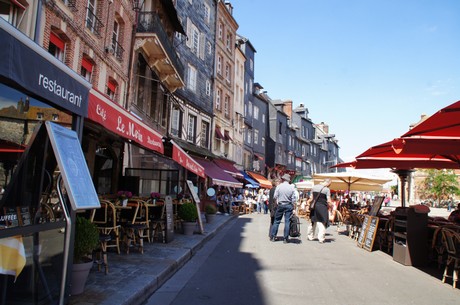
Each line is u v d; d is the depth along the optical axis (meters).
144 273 6.13
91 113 5.25
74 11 11.52
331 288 6.21
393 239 9.55
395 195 49.59
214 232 13.20
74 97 4.38
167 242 9.62
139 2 17.66
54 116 4.43
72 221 4.45
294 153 58.09
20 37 3.27
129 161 15.73
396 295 5.90
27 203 3.87
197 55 27.44
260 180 40.22
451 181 46.47
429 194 48.50
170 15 20.84
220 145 31.88
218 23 32.22
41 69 3.62
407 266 8.39
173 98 22.11
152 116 20.00
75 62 11.71
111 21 14.41
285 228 11.50
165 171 15.45
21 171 3.82
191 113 26.52
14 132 3.75
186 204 11.91
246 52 42.31
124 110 6.84
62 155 3.89
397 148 6.73
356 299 5.59
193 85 26.88
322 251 10.10
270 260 8.55
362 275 7.30
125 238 8.09
